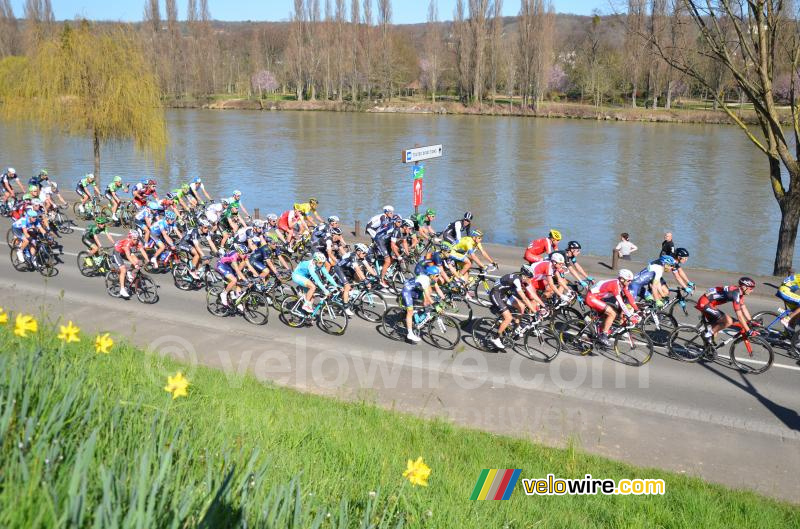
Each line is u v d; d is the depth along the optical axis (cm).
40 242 1689
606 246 2602
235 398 830
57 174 3988
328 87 9862
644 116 7594
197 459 457
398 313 1264
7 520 289
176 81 10019
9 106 2784
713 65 4075
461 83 9600
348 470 607
